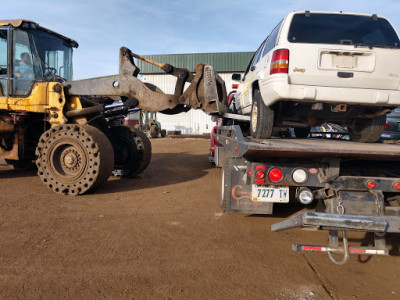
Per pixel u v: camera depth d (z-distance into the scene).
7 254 3.26
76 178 5.66
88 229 4.02
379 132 4.81
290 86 4.07
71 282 2.74
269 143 3.53
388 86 4.16
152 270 2.98
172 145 18.61
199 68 5.98
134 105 6.11
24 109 6.20
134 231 3.98
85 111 6.18
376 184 3.16
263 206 3.82
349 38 4.25
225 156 4.81
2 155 6.97
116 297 2.53
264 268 3.07
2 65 6.32
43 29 6.54
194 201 5.50
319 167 3.26
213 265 3.11
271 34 5.16
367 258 3.33
